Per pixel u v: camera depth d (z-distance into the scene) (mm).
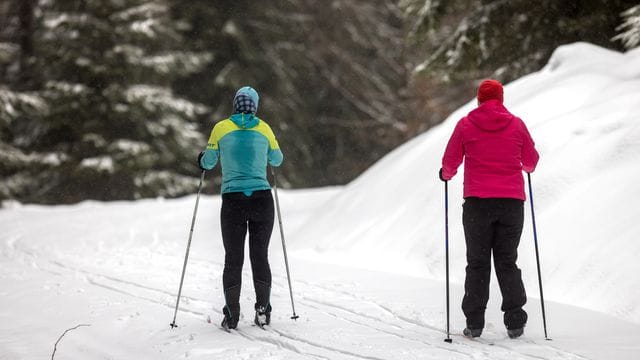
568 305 15602
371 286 18234
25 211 40312
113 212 37844
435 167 23781
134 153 61500
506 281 13211
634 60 24266
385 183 25375
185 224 33719
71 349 13344
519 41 36500
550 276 16797
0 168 59281
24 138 65688
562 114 22156
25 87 66000
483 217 13164
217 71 75250
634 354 12055
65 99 61188
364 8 84625
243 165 14367
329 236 24875
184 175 71750
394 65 84812
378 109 84750
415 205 22656
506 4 35969
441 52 37969
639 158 18234
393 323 14570
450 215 20766
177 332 14055
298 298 17219
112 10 62500
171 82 73125
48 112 60844
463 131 13461
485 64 37344
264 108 74188
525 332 13750
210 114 75125
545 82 25562
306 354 12250
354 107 86062
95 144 61312
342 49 84625
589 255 16484
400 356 12031
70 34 61906
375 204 24781
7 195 60281
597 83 23656
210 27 74312
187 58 67625
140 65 62906
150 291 18453
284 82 76250
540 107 23641
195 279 20172
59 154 61906
